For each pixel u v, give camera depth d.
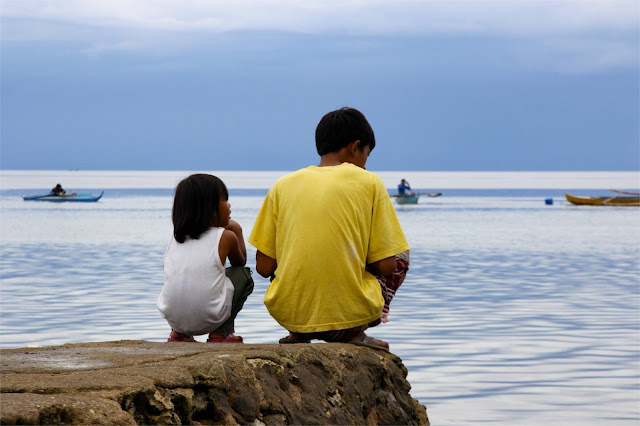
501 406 10.05
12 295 20.08
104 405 3.72
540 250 36.47
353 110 6.56
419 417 6.52
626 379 11.48
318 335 6.18
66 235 44.00
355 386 5.60
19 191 161.00
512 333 15.18
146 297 19.61
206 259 6.28
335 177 6.16
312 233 6.04
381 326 15.96
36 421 3.45
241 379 4.66
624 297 20.59
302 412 4.95
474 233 48.09
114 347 5.55
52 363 4.70
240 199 114.69
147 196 134.12
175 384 4.28
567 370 12.07
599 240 42.94
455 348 13.72
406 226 55.28
